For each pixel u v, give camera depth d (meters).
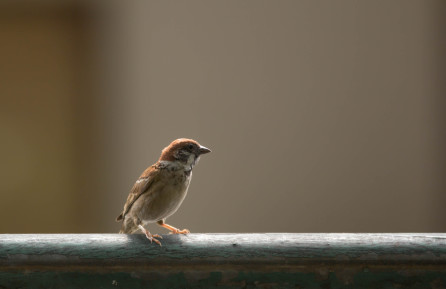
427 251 3.75
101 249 3.79
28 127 12.09
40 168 12.14
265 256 3.77
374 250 3.76
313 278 3.80
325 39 12.24
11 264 3.76
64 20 11.97
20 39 11.95
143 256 3.78
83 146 12.05
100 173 12.02
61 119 12.09
